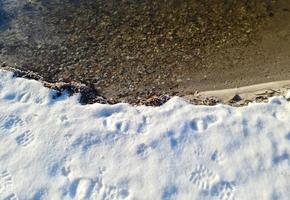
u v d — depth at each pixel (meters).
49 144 1.88
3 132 1.92
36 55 2.35
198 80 2.20
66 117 1.98
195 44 2.36
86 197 1.71
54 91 2.10
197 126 1.93
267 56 2.28
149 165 1.79
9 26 2.51
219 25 2.44
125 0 2.61
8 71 2.21
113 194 1.72
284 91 2.11
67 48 2.38
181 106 2.02
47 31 2.47
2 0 2.64
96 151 1.85
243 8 2.52
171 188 1.72
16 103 2.05
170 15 2.51
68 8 2.59
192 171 1.77
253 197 1.68
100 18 2.52
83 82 2.21
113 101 2.12
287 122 1.92
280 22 2.43
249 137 1.87
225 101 2.09
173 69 2.25
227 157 1.81
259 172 1.75
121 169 1.79
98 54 2.34
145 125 1.95
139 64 2.28
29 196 1.71
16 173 1.78
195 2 2.57
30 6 2.61
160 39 2.39
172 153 1.83
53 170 1.79
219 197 1.70
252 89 2.14
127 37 2.41
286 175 1.74
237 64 2.26
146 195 1.71
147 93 2.15
